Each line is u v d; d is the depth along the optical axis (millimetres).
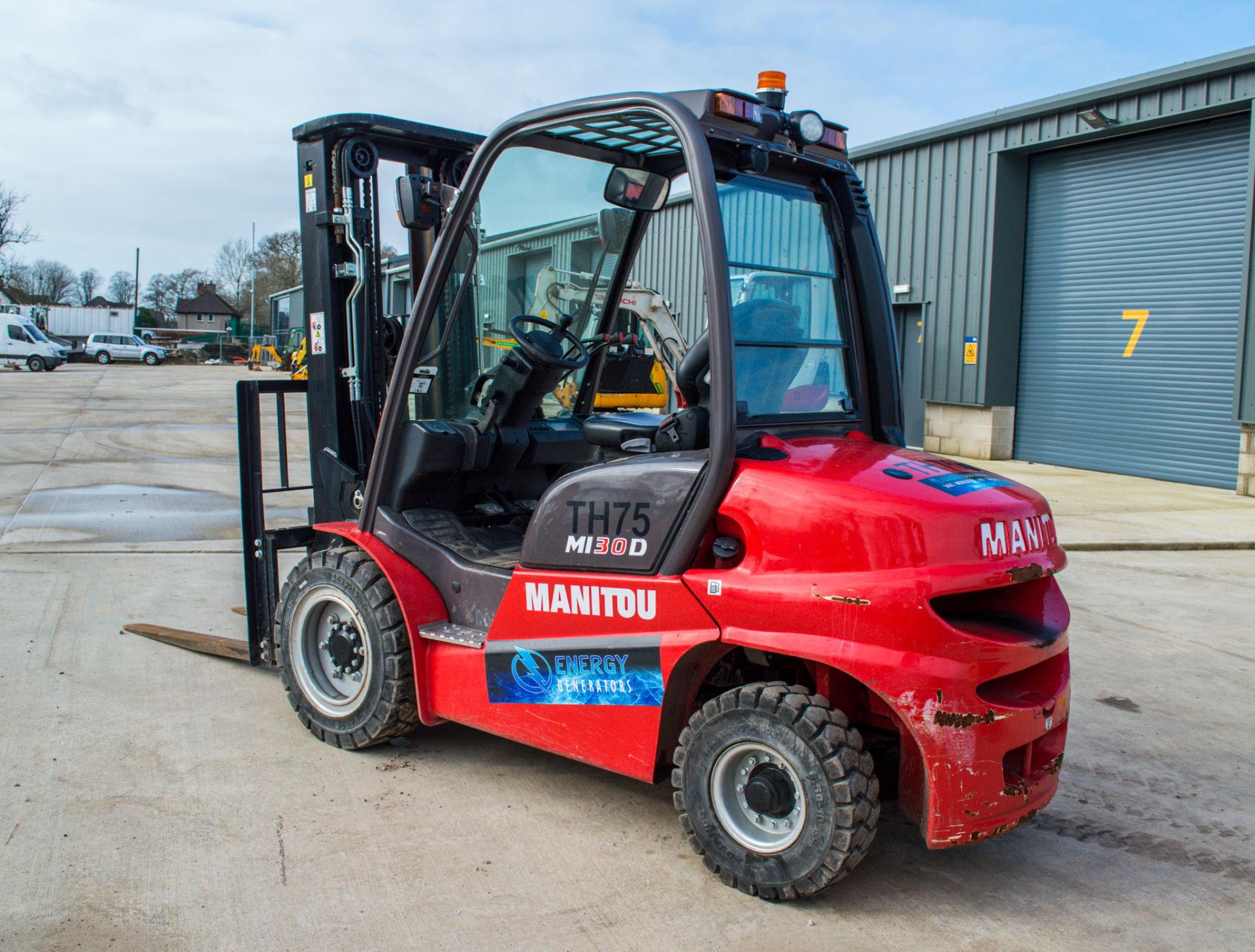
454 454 3828
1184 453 12078
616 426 3340
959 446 14695
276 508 9453
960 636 2602
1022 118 13047
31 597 6047
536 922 2766
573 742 3221
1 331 37969
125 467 12086
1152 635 5758
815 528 2703
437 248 3455
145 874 2963
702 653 2953
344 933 2689
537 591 3252
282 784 3602
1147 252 12367
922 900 2949
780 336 3293
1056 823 3477
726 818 2939
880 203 15578
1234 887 3064
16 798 3430
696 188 2781
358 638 3854
